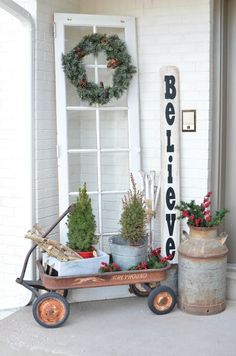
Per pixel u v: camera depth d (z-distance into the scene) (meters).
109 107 4.53
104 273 3.79
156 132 4.58
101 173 4.63
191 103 4.42
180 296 4.08
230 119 4.65
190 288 3.97
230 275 4.37
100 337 3.62
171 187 4.45
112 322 3.87
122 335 3.65
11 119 4.35
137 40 4.57
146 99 4.59
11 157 4.37
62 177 4.43
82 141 4.63
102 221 4.64
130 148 4.56
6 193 4.42
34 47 4.22
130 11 4.59
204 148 4.40
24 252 4.36
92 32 4.52
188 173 4.48
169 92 4.43
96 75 4.50
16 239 4.40
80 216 4.07
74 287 3.77
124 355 3.36
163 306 4.00
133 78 4.53
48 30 4.37
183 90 4.44
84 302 4.27
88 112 4.59
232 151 4.66
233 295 4.34
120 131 4.63
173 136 4.44
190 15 4.37
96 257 3.91
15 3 3.95
